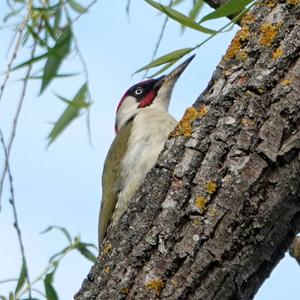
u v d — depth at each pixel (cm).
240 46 597
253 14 607
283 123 554
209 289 544
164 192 575
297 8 587
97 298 567
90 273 584
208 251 546
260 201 547
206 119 582
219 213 550
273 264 560
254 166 551
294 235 560
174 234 559
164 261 555
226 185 554
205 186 559
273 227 548
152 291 551
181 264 552
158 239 562
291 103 556
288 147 548
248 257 545
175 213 562
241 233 545
